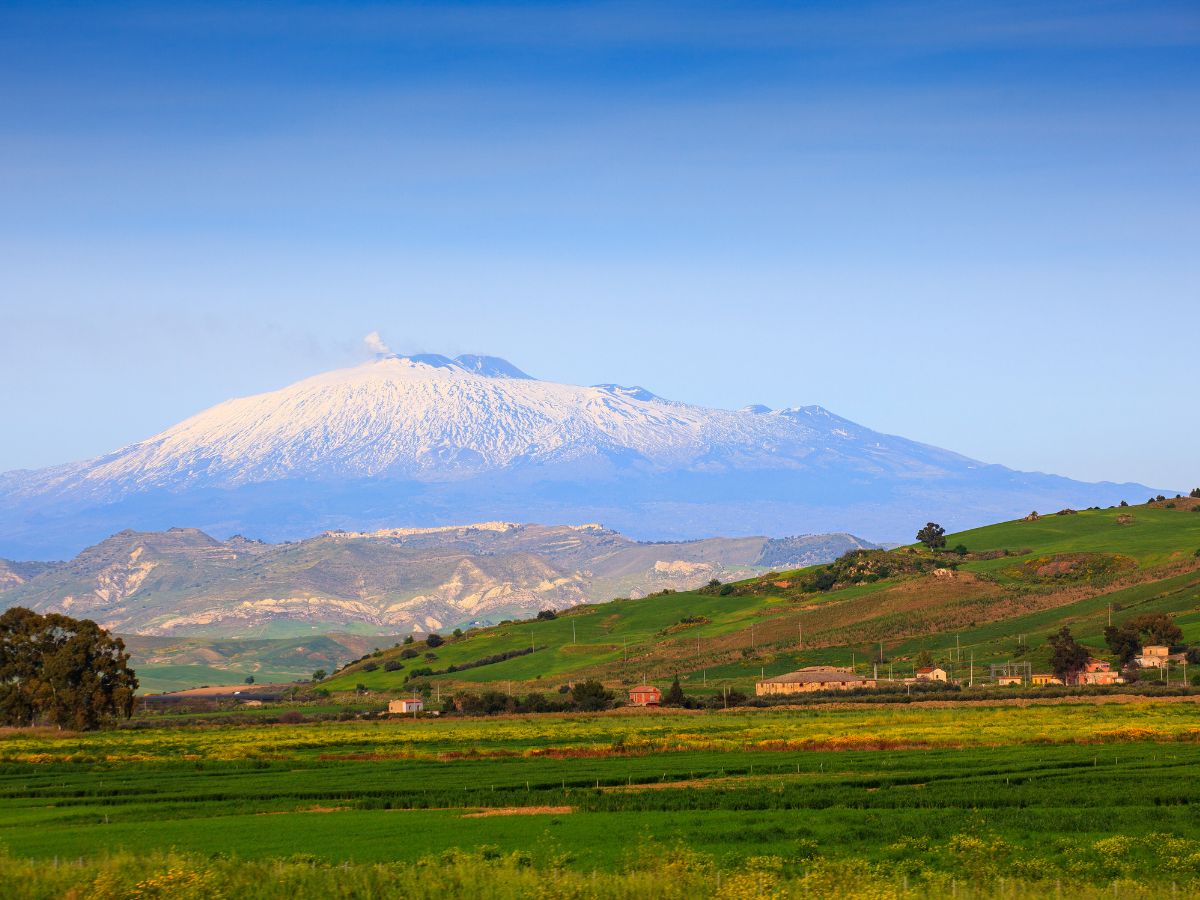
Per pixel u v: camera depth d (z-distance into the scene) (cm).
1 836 10250
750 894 7100
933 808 10875
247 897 7194
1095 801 10962
